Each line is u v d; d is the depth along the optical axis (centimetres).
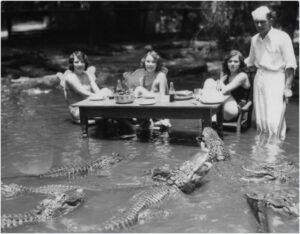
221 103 725
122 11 2509
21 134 812
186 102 751
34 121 909
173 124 878
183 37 2520
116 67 1642
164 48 2180
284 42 765
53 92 1241
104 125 841
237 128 791
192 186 531
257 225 441
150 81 860
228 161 627
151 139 773
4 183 582
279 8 1380
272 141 738
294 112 933
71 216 480
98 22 2236
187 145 728
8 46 2084
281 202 482
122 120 847
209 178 572
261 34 784
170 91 765
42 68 1641
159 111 735
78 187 552
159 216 471
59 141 768
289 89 780
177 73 1495
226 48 1582
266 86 781
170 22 2678
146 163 640
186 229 444
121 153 693
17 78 1495
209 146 636
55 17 2453
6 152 709
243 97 845
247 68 834
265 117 789
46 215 474
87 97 873
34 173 614
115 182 571
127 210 476
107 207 498
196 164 539
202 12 1603
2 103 1095
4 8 2198
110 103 775
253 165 612
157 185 545
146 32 2603
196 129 834
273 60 777
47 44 2256
